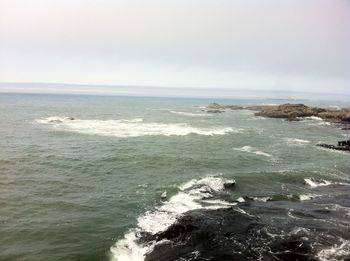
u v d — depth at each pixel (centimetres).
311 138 4041
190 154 2786
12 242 1245
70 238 1286
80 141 3244
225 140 3631
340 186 1970
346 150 3228
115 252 1187
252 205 1580
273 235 1241
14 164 2336
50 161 2442
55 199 1695
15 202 1641
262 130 4650
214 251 1116
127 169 2283
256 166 2464
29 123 4556
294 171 2275
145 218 1467
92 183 1967
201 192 1791
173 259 1074
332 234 1266
